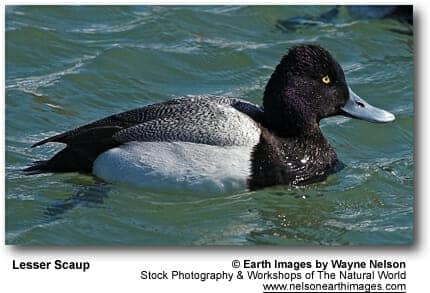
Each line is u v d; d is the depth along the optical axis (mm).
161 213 11367
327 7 17250
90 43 15828
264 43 16234
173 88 14906
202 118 11484
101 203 11484
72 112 14070
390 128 13867
